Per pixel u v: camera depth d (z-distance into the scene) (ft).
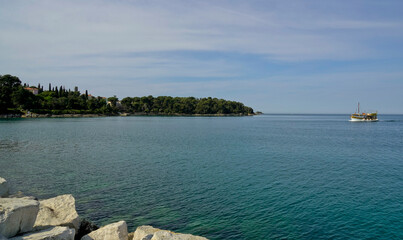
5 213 33.09
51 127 354.54
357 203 71.15
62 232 36.37
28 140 213.87
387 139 245.65
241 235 53.83
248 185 88.02
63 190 81.71
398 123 624.18
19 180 92.48
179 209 67.05
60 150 164.14
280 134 301.02
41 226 39.45
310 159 136.87
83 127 373.81
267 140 232.73
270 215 63.46
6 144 188.55
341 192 80.53
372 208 67.67
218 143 207.10
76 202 71.41
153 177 97.96
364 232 55.16
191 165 120.47
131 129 361.30
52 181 91.45
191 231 55.52
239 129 389.60
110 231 43.93
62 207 49.55
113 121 590.55
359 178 96.99
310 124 579.48
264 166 118.62
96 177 97.40
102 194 78.18
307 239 52.34
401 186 86.63
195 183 90.27
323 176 99.96
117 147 180.55
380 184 88.99
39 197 74.84
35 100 643.45
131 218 61.62
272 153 157.38
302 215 63.52
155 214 63.93
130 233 50.06
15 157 137.90
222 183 90.22
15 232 34.40
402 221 60.13
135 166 117.50
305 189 83.56
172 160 132.87
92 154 150.10
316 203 71.20
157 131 333.42
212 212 65.26
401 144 204.54
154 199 74.23
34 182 90.12
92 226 51.13
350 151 167.02
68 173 103.30
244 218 61.77
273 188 84.69
